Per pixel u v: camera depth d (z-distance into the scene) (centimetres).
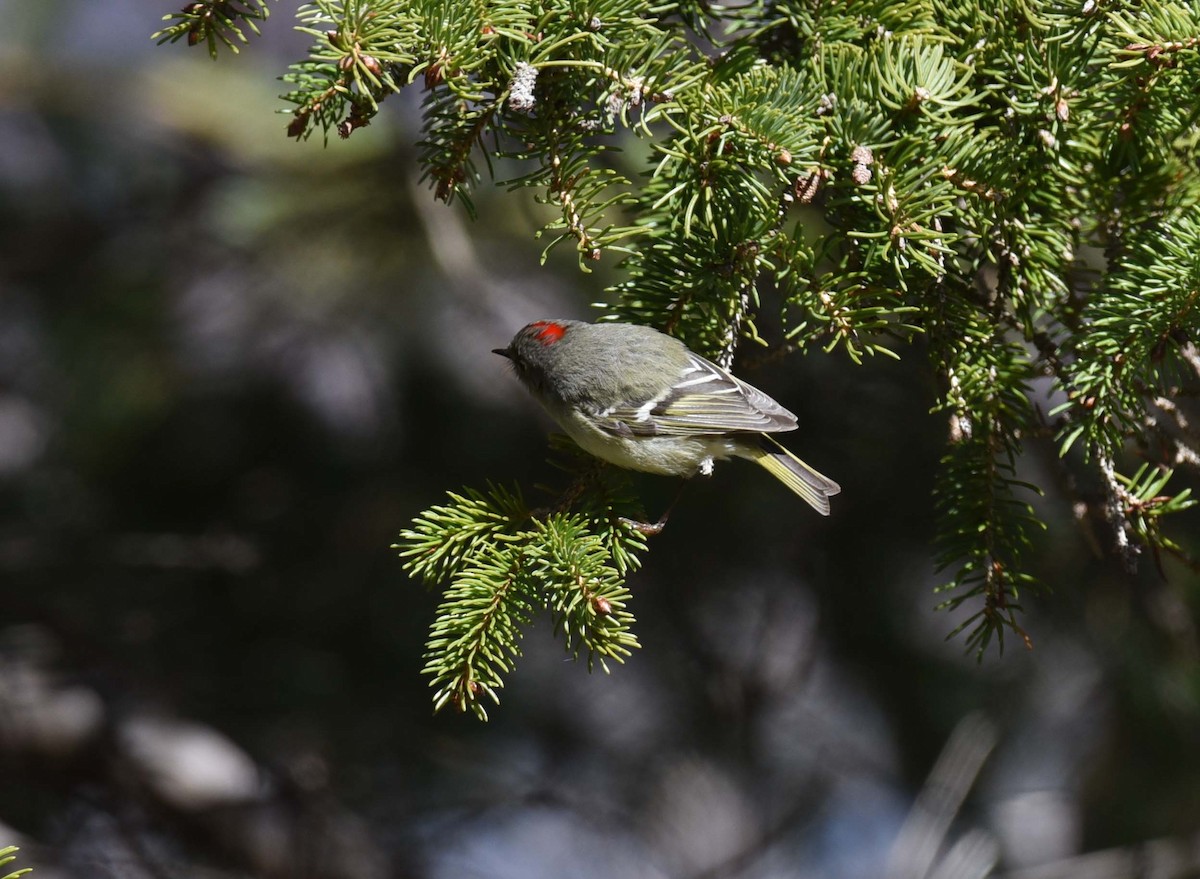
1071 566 1038
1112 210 696
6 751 1083
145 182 1242
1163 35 595
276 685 1102
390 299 1179
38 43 1293
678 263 676
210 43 606
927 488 1052
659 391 692
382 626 1111
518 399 1152
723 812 1168
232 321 1191
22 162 1244
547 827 1179
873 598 1110
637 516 692
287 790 1112
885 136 637
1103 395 615
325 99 597
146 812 1114
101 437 1157
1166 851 1134
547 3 618
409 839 1146
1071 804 1234
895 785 1200
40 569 1110
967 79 647
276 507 1141
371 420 1164
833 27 689
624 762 1173
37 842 1070
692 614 1113
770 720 1195
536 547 630
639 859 1162
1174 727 1109
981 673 1162
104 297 1195
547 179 646
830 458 1045
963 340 650
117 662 1089
